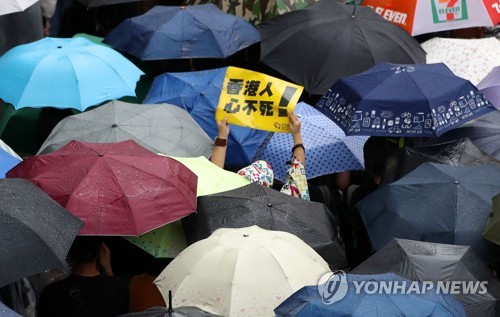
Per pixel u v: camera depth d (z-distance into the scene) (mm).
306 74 13727
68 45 12141
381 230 9875
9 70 11820
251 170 10688
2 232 7723
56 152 9453
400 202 9891
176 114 11273
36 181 9031
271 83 10922
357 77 11398
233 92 10984
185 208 9125
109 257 9508
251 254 8039
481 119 12047
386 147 12094
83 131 10742
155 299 8844
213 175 10133
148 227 8875
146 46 13781
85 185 8953
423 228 9625
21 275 7582
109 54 12203
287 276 7949
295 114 11375
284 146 11914
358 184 12719
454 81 11117
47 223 8055
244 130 12031
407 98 10953
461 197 9695
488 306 8328
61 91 11602
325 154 11820
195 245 8289
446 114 10953
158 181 9125
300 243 8414
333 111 11383
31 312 9703
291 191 10586
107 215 8828
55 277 10469
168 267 8250
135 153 9516
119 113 10992
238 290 7844
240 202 9352
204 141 11125
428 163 10297
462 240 9484
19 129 12672
